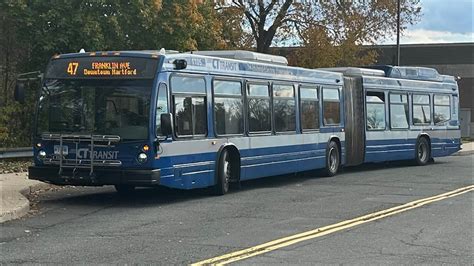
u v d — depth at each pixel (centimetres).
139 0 2366
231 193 1530
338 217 1152
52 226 1063
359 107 2145
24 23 2288
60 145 1298
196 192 1546
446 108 2614
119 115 1277
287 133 1736
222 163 1471
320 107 1922
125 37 2436
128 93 1277
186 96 1355
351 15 3569
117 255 836
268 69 1667
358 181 1830
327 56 3547
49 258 820
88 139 1277
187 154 1350
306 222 1098
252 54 1647
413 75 2444
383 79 2256
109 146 1267
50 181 1311
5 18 2309
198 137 1388
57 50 2327
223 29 3362
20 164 2086
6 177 1717
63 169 1291
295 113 1786
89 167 1275
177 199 1416
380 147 2228
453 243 922
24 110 2477
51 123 1319
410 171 2184
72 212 1223
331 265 782
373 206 1296
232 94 1515
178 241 929
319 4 3566
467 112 5841
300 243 915
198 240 937
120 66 1292
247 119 1567
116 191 1573
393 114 2300
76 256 830
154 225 1070
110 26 2341
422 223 1091
